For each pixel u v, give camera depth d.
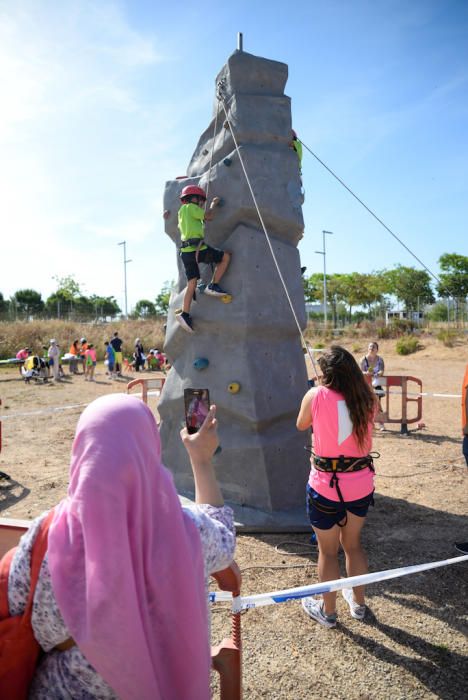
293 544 4.87
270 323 5.52
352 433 3.31
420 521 5.49
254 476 5.36
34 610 1.26
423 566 3.25
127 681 1.17
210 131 6.11
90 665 1.26
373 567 4.45
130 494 1.21
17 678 1.30
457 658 3.25
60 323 32.25
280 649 3.35
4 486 6.74
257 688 2.99
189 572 1.28
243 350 5.45
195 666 1.28
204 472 1.81
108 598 1.13
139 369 23.22
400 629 3.55
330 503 3.38
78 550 1.20
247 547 4.81
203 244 5.43
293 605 3.87
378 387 9.77
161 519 1.29
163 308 69.06
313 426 3.45
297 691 2.97
